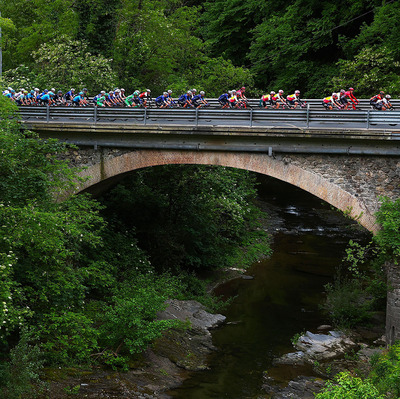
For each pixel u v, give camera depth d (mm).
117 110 20047
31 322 15516
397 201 17062
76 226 16656
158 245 24969
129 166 20078
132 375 15398
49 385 13617
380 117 17641
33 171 15859
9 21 21062
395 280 17844
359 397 10344
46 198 16359
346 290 22359
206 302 22547
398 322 17812
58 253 15594
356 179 17859
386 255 17781
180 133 19016
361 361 17438
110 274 20438
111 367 15555
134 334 15961
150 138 19625
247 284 25406
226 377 16375
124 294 19297
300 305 22766
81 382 14391
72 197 17844
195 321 20422
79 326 16000
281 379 16344
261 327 20516
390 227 16812
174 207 26406
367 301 22375
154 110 19672
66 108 20562
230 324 20812
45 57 28312
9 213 14039
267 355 18094
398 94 27203
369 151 17531
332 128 17688
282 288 24766
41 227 14312
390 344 18000
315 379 16312
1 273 12734
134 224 25625
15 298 14680
